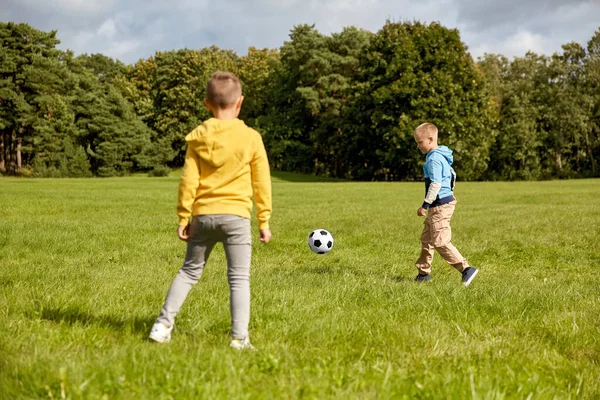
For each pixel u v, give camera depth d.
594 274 7.02
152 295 4.78
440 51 41.31
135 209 14.51
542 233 10.24
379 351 3.25
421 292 5.18
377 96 41.75
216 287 5.21
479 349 3.39
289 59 53.97
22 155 62.16
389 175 50.12
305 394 2.42
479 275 6.78
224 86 3.33
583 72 55.09
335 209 15.41
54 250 7.81
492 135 43.47
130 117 61.03
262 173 3.33
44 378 2.51
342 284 5.54
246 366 2.75
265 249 8.53
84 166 55.88
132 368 2.64
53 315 3.95
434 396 2.45
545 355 3.30
